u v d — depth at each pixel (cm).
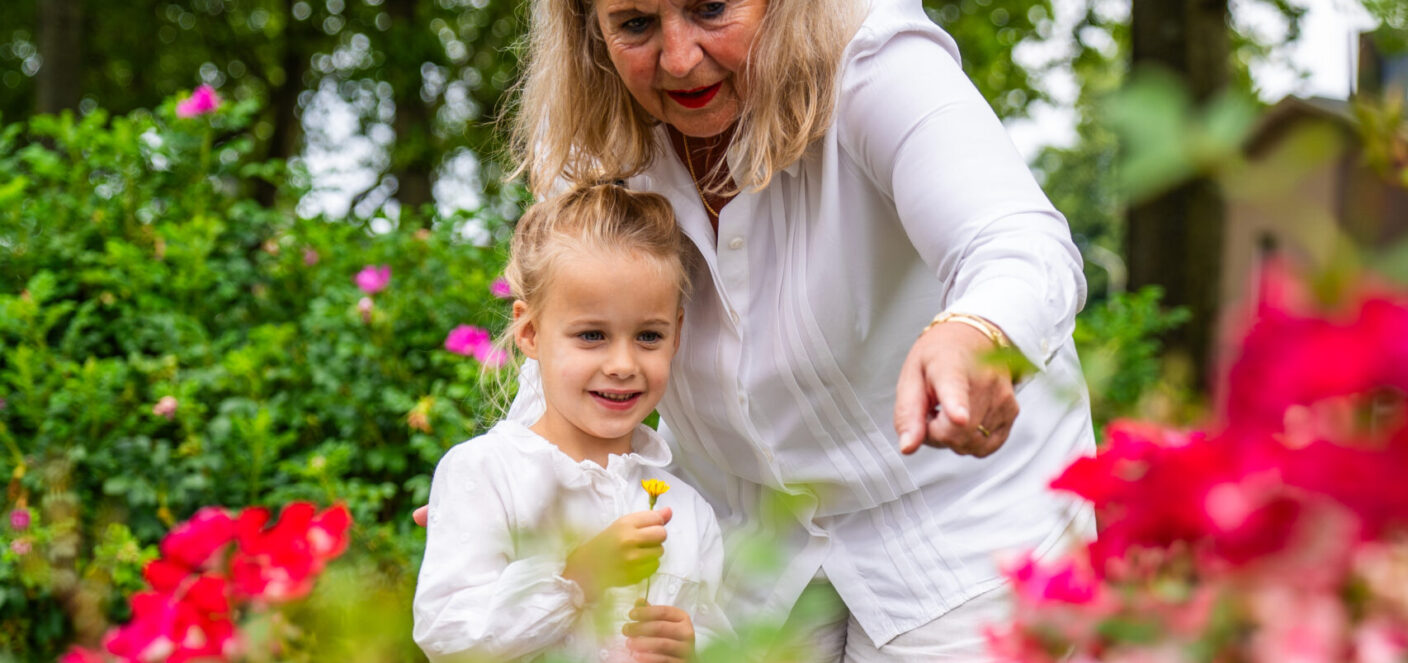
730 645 80
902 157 157
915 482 180
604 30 172
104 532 297
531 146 204
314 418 351
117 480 319
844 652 193
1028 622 75
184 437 343
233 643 104
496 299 352
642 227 191
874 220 171
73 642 281
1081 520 176
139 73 1296
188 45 1284
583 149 196
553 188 210
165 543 109
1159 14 718
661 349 192
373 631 86
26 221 400
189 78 1299
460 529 183
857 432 181
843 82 165
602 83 190
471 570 180
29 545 291
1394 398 58
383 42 1148
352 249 412
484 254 395
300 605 106
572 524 100
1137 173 56
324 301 366
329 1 1216
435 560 181
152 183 419
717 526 197
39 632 293
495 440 190
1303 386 58
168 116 428
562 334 192
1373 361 56
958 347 115
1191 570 67
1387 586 58
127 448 326
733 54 165
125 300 383
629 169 194
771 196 179
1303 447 59
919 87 158
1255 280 61
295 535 108
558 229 195
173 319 361
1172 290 706
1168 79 57
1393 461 57
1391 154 66
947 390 108
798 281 176
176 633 104
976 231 143
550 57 193
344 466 320
